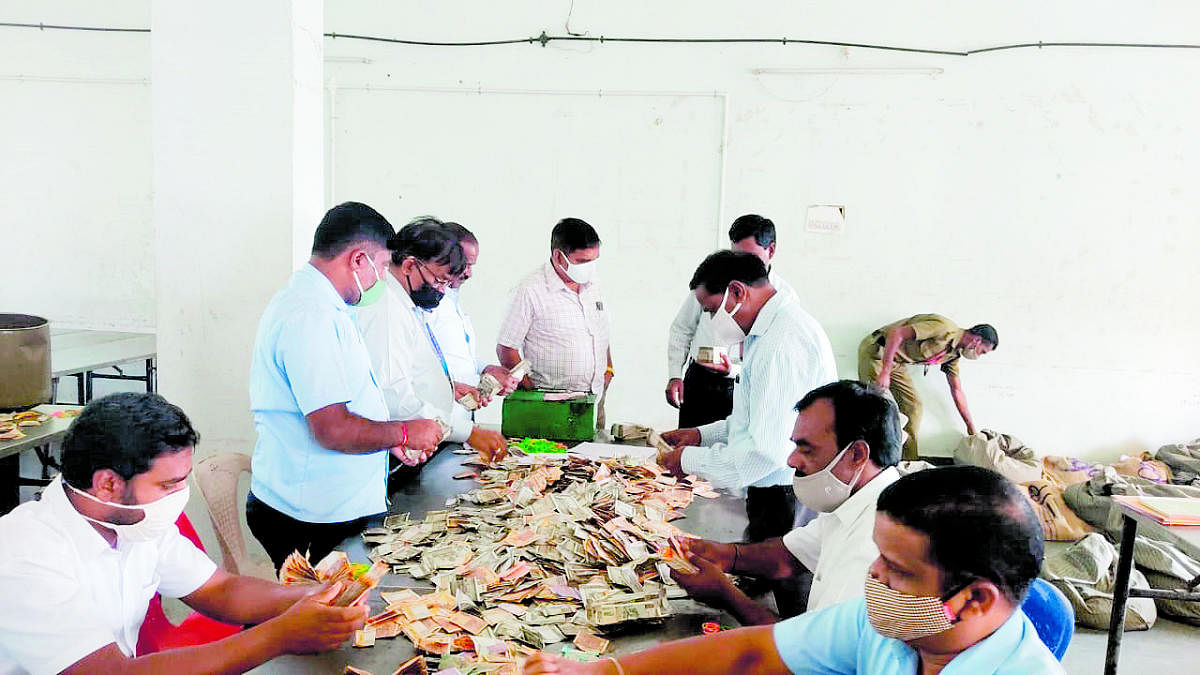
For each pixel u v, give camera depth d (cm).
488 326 564
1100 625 333
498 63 538
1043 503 456
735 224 369
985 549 91
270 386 209
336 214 211
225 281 288
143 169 572
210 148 283
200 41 278
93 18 560
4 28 564
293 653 140
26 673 132
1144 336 538
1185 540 238
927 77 523
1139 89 517
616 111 535
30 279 590
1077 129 523
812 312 550
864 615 119
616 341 557
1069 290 538
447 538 199
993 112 524
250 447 294
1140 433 546
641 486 245
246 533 286
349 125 548
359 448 203
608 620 157
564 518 210
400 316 254
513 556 187
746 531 216
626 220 545
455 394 288
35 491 445
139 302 586
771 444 224
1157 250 530
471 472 255
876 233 539
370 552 193
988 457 496
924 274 542
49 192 580
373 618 157
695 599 173
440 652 147
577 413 296
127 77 563
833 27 523
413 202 553
